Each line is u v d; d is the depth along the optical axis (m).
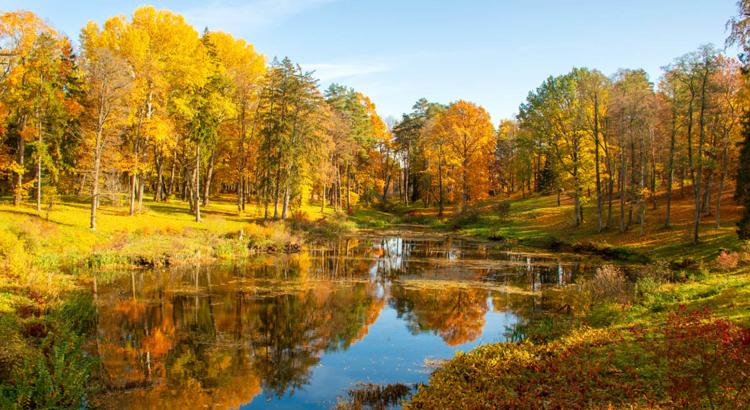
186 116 30.73
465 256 27.33
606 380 6.72
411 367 9.66
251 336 11.65
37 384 6.96
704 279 16.20
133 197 29.48
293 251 28.61
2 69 23.95
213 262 23.22
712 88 22.97
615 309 11.42
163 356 10.09
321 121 41.31
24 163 29.00
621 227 30.69
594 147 37.59
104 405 7.66
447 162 51.06
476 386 7.19
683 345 7.29
